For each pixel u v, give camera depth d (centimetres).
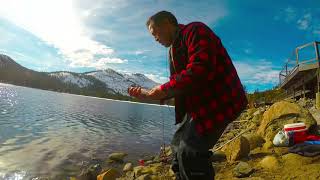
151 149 1872
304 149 680
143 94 259
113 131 2852
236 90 255
